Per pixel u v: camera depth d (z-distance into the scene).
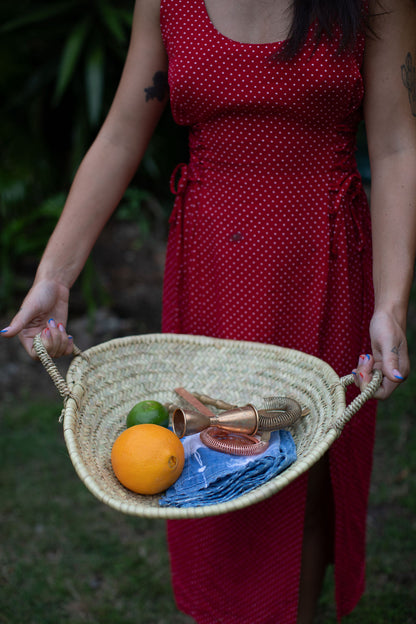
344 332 1.57
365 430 1.65
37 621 2.08
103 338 3.85
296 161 1.47
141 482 1.23
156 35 1.51
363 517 1.73
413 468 2.72
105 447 1.37
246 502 1.07
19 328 1.40
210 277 1.63
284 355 1.50
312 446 1.21
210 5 1.40
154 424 1.37
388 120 1.41
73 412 1.27
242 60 1.38
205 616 1.81
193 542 1.77
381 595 2.12
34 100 4.60
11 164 4.35
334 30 1.34
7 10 4.46
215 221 1.56
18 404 3.30
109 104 4.45
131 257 4.56
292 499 1.60
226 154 1.50
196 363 1.57
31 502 2.62
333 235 1.51
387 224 1.40
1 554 2.36
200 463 1.32
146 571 2.28
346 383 1.30
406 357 1.30
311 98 1.39
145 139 1.63
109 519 2.54
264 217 1.51
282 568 1.65
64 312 1.51
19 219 4.26
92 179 1.56
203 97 1.44
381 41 1.37
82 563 2.32
